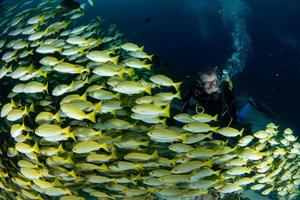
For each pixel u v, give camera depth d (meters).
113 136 2.05
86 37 2.92
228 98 2.43
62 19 3.31
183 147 1.86
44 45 2.47
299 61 4.96
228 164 1.98
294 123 3.52
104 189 2.18
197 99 2.37
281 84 4.36
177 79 3.57
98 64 2.37
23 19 3.55
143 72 3.24
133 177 1.88
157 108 1.88
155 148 2.08
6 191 2.20
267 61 5.00
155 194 1.96
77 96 2.04
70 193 1.90
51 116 2.00
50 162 1.93
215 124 2.44
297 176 2.38
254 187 2.15
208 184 1.86
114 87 1.94
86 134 1.93
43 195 2.09
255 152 2.04
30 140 2.22
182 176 1.82
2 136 2.57
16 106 2.38
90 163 1.96
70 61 2.81
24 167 1.89
